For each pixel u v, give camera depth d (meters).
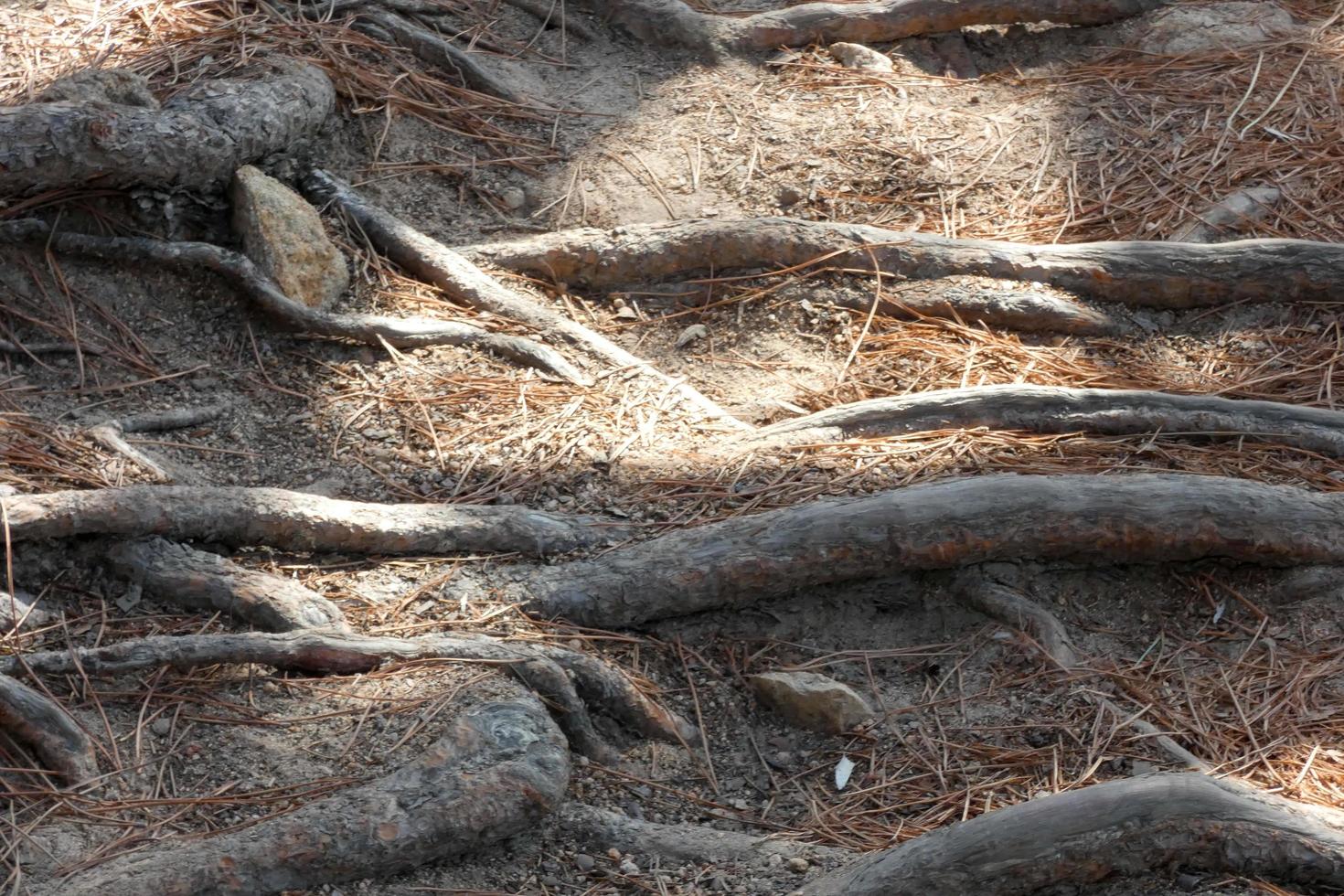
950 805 3.80
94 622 4.04
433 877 3.52
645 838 3.66
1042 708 4.05
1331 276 5.35
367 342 5.06
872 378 5.18
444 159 5.82
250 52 5.74
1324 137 6.02
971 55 6.66
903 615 4.39
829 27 6.51
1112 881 3.48
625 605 4.23
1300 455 4.79
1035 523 4.32
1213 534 4.33
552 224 5.67
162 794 3.59
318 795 3.57
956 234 5.66
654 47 6.46
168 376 4.90
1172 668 4.18
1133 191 5.84
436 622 4.13
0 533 4.02
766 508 4.49
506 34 6.41
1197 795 3.50
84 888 3.26
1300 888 3.45
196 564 4.14
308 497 4.33
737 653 4.28
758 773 3.99
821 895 3.46
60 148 4.88
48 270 5.07
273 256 5.11
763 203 5.75
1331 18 6.78
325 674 3.91
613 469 4.68
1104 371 5.18
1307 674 4.09
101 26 5.80
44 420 4.63
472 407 4.91
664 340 5.39
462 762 3.61
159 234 5.21
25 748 3.64
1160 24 6.66
